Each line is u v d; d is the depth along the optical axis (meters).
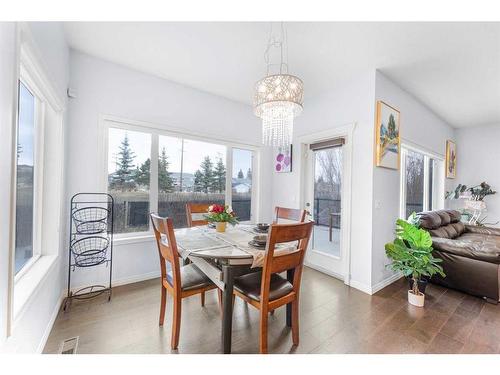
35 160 1.87
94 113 2.46
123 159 2.71
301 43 2.20
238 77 2.89
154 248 2.86
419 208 4.42
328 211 3.32
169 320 1.97
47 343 1.66
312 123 3.42
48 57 1.57
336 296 2.51
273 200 4.07
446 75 2.79
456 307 2.27
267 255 1.41
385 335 1.82
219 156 3.54
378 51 2.31
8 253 0.98
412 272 2.31
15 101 1.02
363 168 2.72
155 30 2.04
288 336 1.79
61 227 2.10
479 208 4.36
